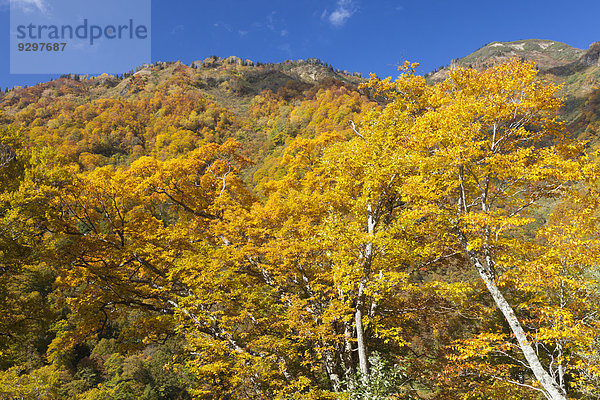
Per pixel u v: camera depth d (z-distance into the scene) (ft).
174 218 95.30
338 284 39.14
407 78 49.55
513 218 31.58
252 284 51.08
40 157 52.54
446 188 37.06
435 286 38.27
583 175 32.48
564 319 30.60
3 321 46.34
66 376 103.50
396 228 37.52
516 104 35.94
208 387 40.65
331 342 41.55
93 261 53.06
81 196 55.16
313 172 64.64
